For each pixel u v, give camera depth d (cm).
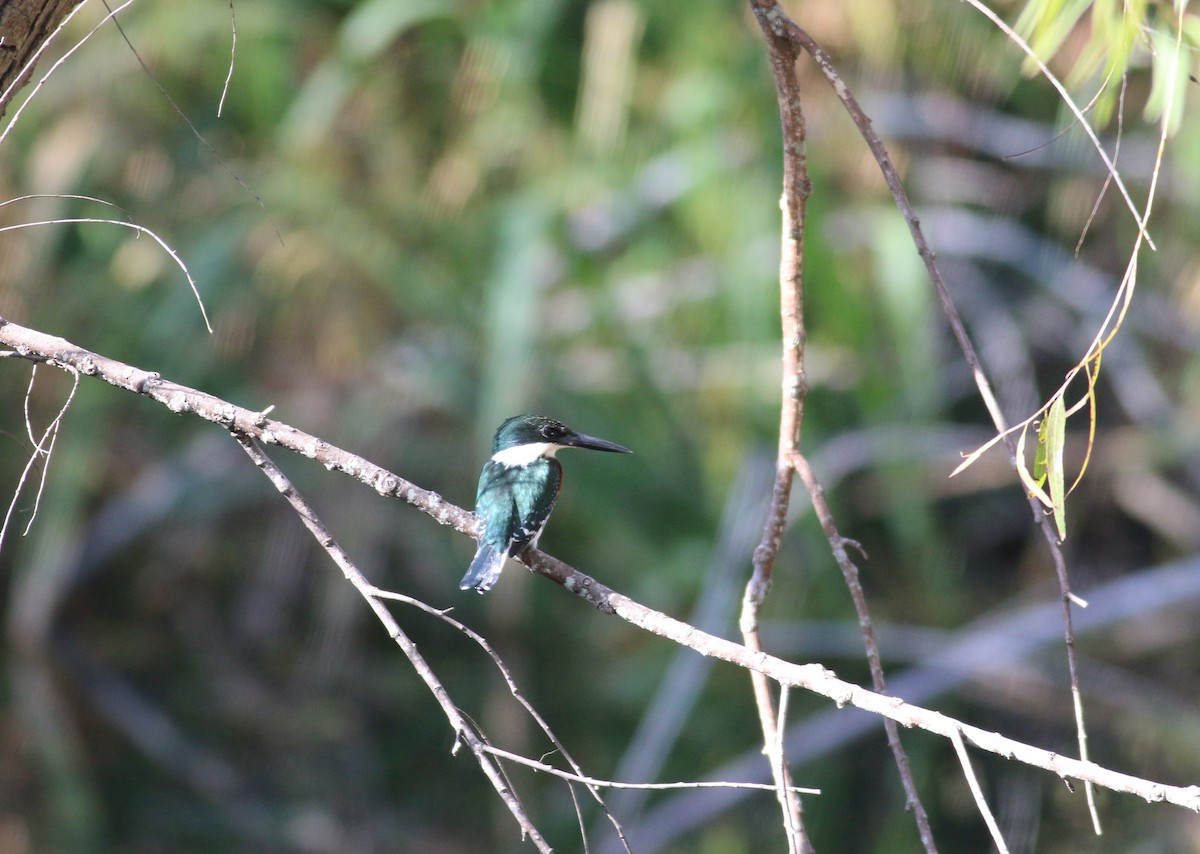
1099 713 1433
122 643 1595
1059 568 397
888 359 1460
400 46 1438
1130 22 457
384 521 1555
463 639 1568
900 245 1335
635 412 1495
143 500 1580
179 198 1414
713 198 1321
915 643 1405
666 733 1283
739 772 1330
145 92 1381
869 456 1432
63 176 1327
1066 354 1659
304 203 1375
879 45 1345
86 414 1421
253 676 1588
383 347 1456
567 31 1432
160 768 1489
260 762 1525
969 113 1489
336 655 1558
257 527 1653
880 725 1337
